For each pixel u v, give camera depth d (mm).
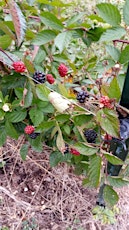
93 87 349
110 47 300
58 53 337
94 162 270
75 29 308
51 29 321
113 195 296
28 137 330
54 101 253
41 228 389
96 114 256
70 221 399
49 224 394
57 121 281
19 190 421
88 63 367
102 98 251
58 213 405
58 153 341
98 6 272
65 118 279
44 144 365
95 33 313
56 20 298
